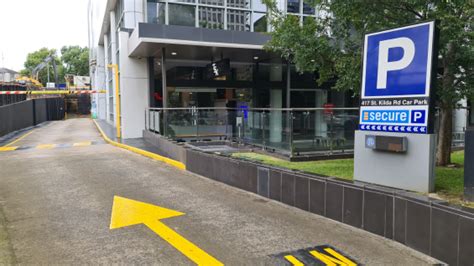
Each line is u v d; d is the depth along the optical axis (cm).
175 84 1798
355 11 696
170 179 883
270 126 1184
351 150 1158
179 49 1614
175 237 492
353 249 442
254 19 1811
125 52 1789
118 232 514
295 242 469
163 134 1462
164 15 1681
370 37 586
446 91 712
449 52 726
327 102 2125
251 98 2017
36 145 1680
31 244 473
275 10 1021
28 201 694
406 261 405
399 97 545
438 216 401
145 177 908
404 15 703
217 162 855
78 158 1233
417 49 520
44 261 421
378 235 480
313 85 2070
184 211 614
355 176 614
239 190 762
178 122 1469
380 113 573
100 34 3238
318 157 1062
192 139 1488
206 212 606
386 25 707
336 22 855
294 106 2061
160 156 1198
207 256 429
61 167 1060
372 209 489
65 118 5038
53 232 518
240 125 1412
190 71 2047
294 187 624
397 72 547
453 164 792
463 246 372
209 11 1742
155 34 1450
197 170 949
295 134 1061
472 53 689
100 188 791
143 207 639
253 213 597
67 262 417
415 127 525
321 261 411
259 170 712
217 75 1672
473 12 661
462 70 768
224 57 1820
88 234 507
